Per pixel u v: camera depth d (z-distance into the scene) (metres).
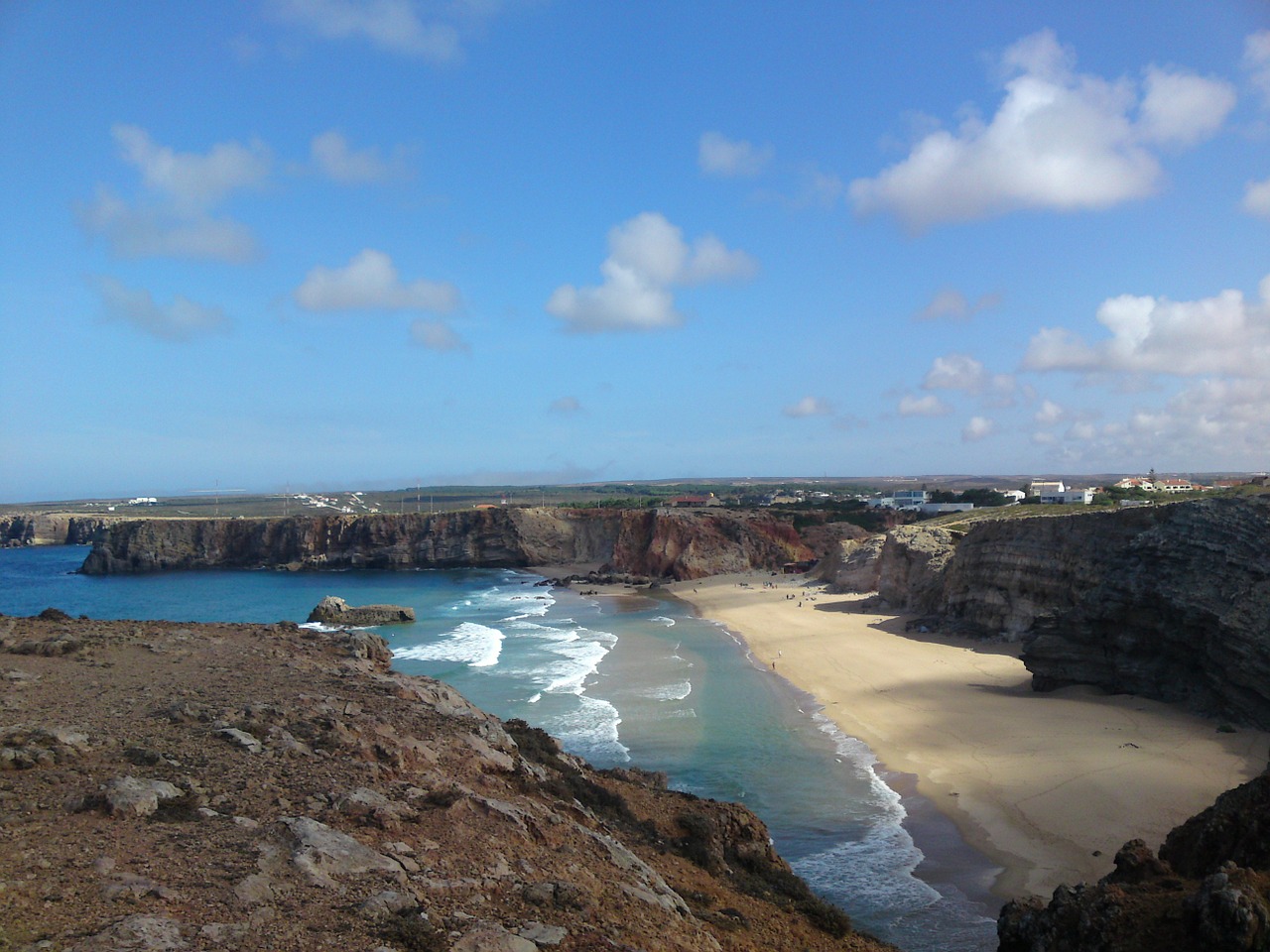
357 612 73.62
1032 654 40.28
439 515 147.75
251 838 11.02
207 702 17.70
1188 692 34.59
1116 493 116.69
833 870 22.16
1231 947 11.52
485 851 12.34
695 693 43.28
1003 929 15.62
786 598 85.50
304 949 8.48
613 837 16.38
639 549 127.19
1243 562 34.22
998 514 87.50
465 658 55.22
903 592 70.56
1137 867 14.88
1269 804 14.30
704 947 11.70
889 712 37.81
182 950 7.98
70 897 8.66
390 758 15.58
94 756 13.49
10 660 20.33
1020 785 27.22
